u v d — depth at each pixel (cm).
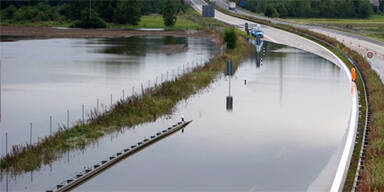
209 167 2677
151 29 14600
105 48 9244
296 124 3556
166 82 4922
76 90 4850
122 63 6956
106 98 4441
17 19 16225
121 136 3275
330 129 3400
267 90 4900
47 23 15938
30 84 5162
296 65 6706
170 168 2664
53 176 2550
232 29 8412
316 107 4094
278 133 3322
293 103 4275
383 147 2697
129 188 2391
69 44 10069
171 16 15175
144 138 3228
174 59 7438
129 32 13525
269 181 2459
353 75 5247
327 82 5331
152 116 3800
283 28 12088
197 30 14000
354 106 4038
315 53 8162
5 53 8131
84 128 3356
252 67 6562
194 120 3709
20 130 3403
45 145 2989
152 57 7725
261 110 4012
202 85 5112
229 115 3856
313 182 2419
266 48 8919
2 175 2561
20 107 4091
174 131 3400
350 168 2508
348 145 2938
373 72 5403
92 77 5650
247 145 3053
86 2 16475
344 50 7744
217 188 2384
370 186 2158
